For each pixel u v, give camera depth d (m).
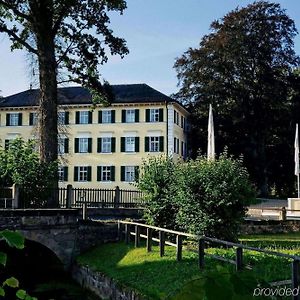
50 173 23.02
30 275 20.75
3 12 27.14
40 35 25.70
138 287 13.17
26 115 54.78
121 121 53.84
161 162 20.20
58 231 20.44
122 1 26.64
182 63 58.22
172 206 19.34
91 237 21.14
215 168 17.52
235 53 54.25
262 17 54.91
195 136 58.91
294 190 60.03
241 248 11.76
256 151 55.28
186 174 17.70
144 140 53.19
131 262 16.25
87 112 54.53
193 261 14.50
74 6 25.97
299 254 15.23
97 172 53.88
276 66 55.16
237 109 53.88
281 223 25.33
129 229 19.91
